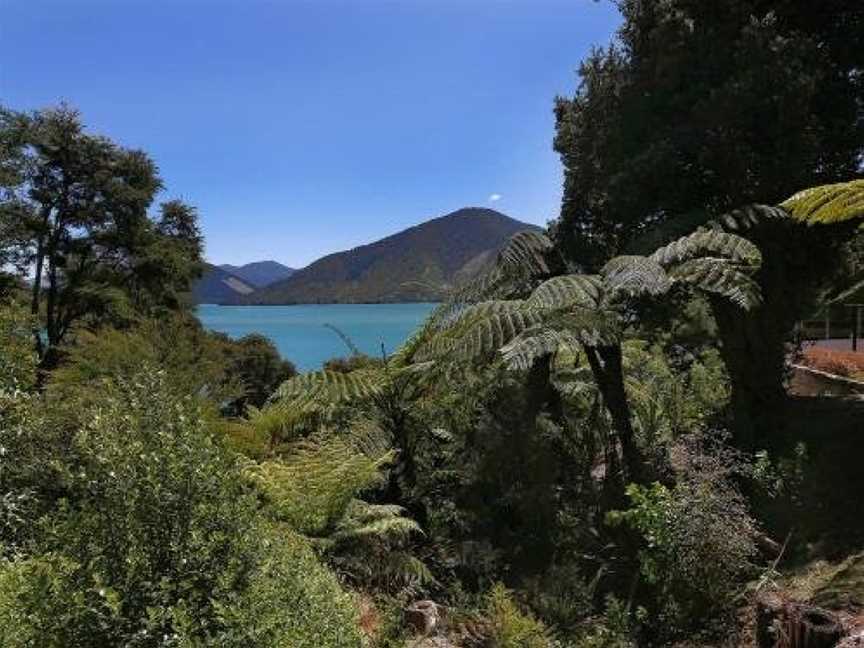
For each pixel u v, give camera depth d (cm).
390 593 452
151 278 2822
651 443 685
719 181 806
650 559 488
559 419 696
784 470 624
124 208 2705
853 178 819
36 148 2583
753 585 484
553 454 651
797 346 1083
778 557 512
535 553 568
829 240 875
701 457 553
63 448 302
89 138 2662
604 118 897
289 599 228
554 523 589
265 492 430
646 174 796
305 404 618
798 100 729
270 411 618
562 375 718
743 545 478
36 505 272
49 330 2538
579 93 965
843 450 685
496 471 614
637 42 876
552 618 467
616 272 609
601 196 917
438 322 696
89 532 222
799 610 396
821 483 616
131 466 229
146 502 226
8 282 2448
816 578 482
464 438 630
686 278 631
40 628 193
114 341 723
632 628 464
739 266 678
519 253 733
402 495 585
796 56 754
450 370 636
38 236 2562
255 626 205
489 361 628
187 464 234
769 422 820
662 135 820
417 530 517
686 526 472
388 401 636
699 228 661
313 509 441
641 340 884
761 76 739
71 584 208
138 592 212
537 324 575
